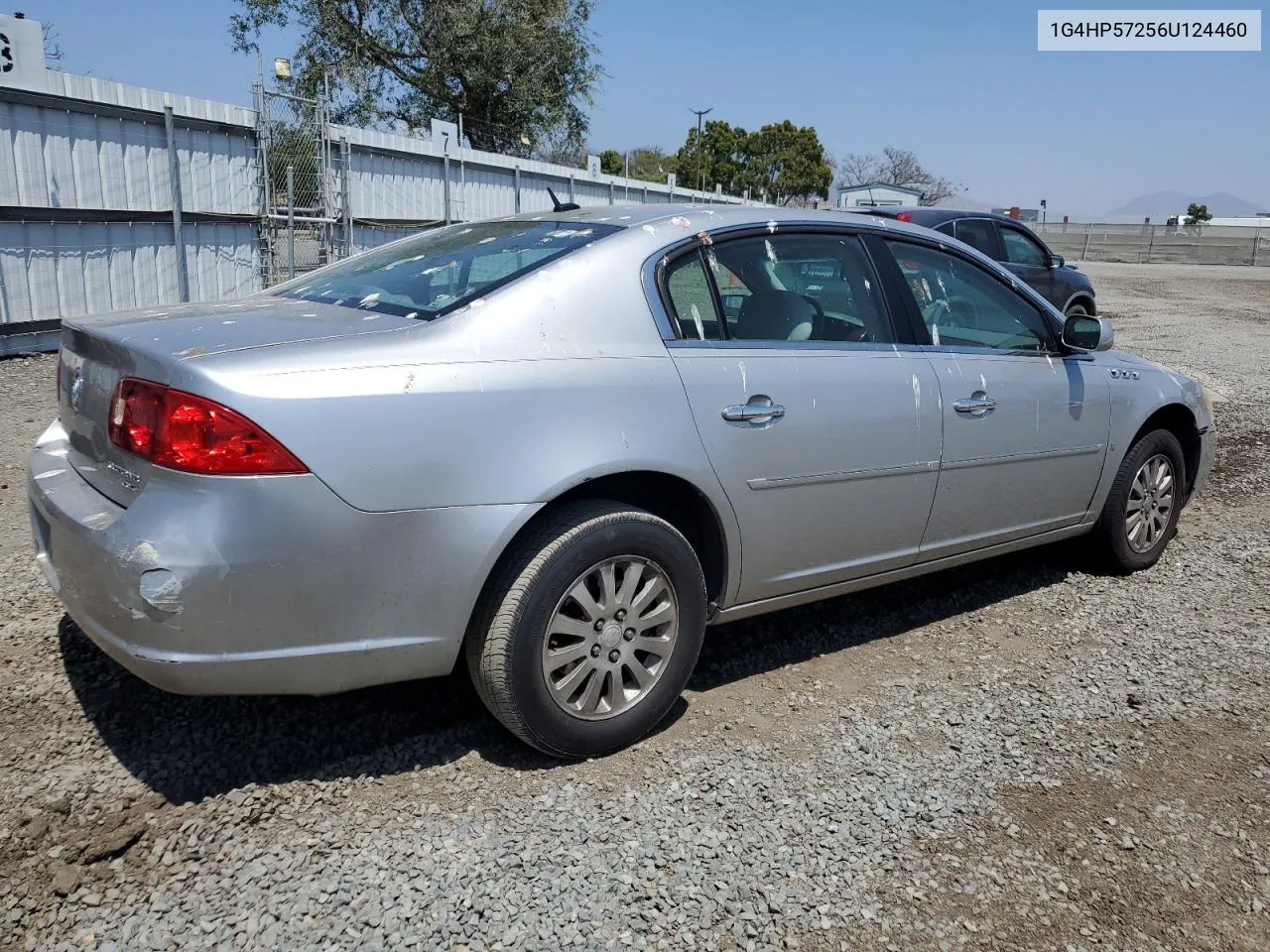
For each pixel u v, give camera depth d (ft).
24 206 29.19
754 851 8.66
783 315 11.44
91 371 9.31
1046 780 9.97
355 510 8.33
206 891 7.86
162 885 7.91
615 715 10.00
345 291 10.99
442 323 9.20
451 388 8.78
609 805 9.21
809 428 11.01
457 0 85.30
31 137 29.27
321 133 41.22
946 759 10.29
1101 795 9.76
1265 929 8.05
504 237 11.37
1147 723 11.18
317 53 85.71
